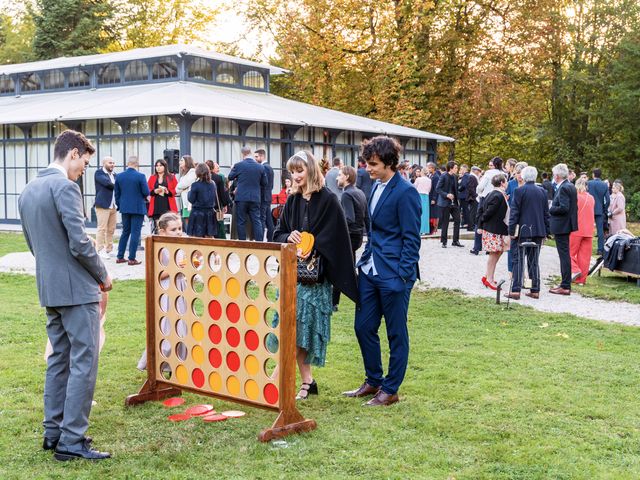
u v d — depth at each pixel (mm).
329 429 5430
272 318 5773
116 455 4902
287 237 6066
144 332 8641
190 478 4504
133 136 21594
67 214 4773
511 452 4980
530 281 13242
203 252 5723
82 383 4879
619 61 36594
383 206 6082
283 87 41750
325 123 24062
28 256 15414
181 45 25938
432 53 33875
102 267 4977
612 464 4801
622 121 36594
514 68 34969
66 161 5004
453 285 12656
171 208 14461
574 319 10172
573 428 5500
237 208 14797
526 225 11516
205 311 5742
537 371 7180
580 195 13516
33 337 8352
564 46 37312
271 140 23094
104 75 27438
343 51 34188
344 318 9758
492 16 34594
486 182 16188
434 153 30234
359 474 4578
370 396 6309
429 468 4688
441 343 8438
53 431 5020
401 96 32969
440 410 5926
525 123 36969
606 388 6641
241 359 5531
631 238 14141
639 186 37344
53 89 28906
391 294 6004
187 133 20516
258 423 5570
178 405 6031
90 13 47438
